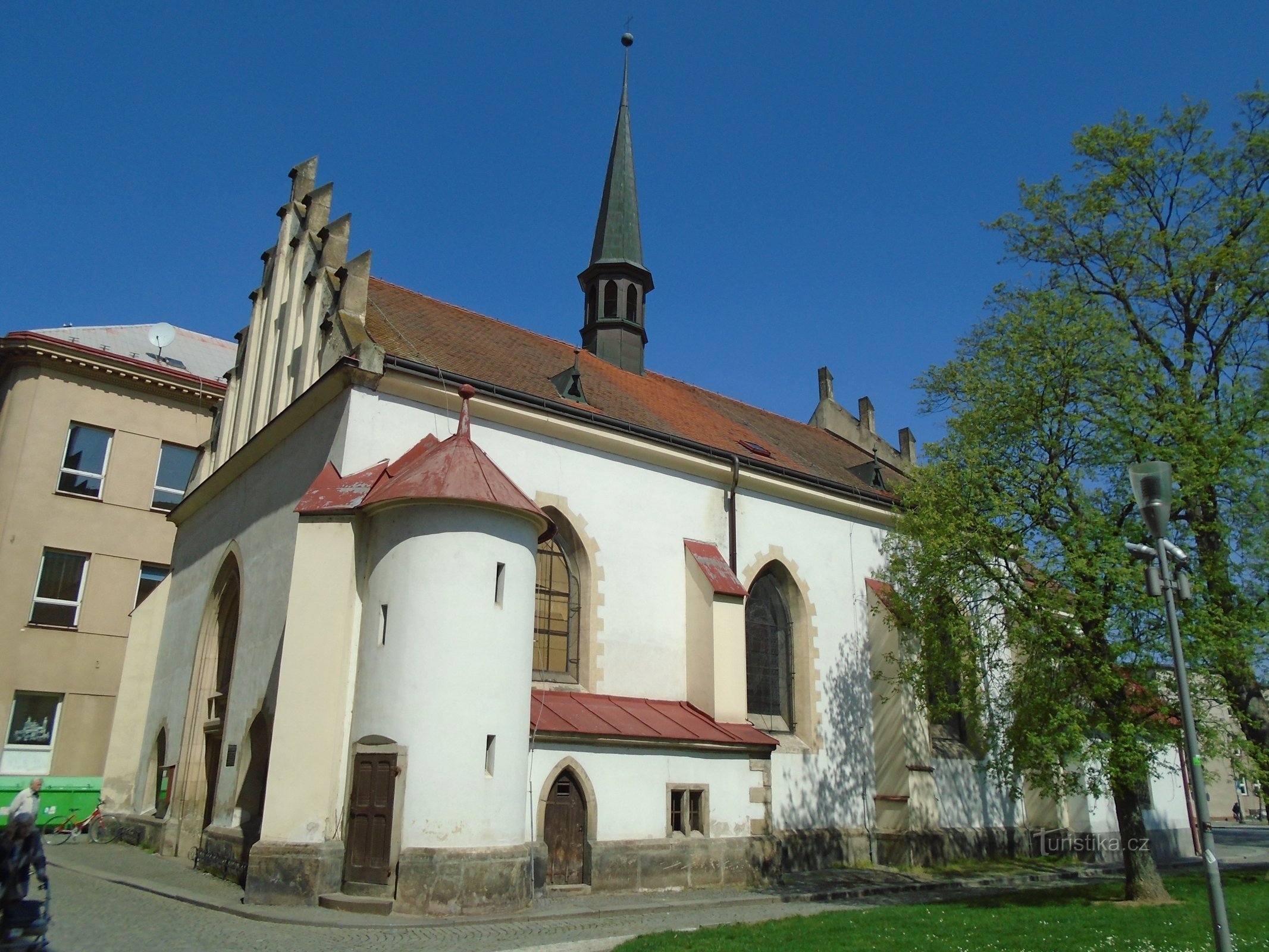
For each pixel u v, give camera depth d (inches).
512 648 669.9
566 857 719.1
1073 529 728.3
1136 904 692.7
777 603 1051.3
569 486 880.3
